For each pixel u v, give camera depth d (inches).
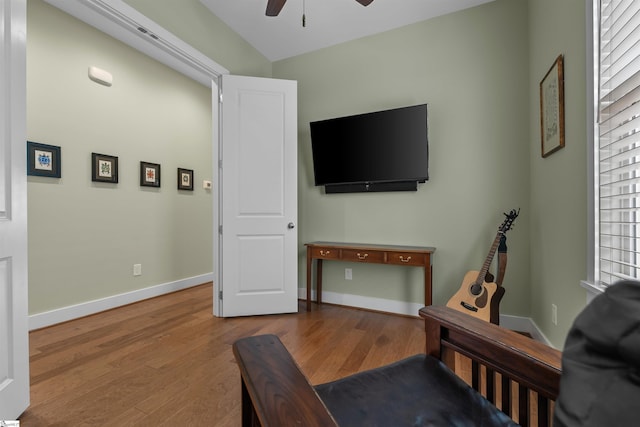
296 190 111.3
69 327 95.6
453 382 34.8
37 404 56.6
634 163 43.7
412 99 106.2
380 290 111.7
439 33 102.1
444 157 101.3
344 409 30.3
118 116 118.8
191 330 93.3
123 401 57.6
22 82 53.6
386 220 110.3
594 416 16.0
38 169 94.6
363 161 107.0
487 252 95.7
